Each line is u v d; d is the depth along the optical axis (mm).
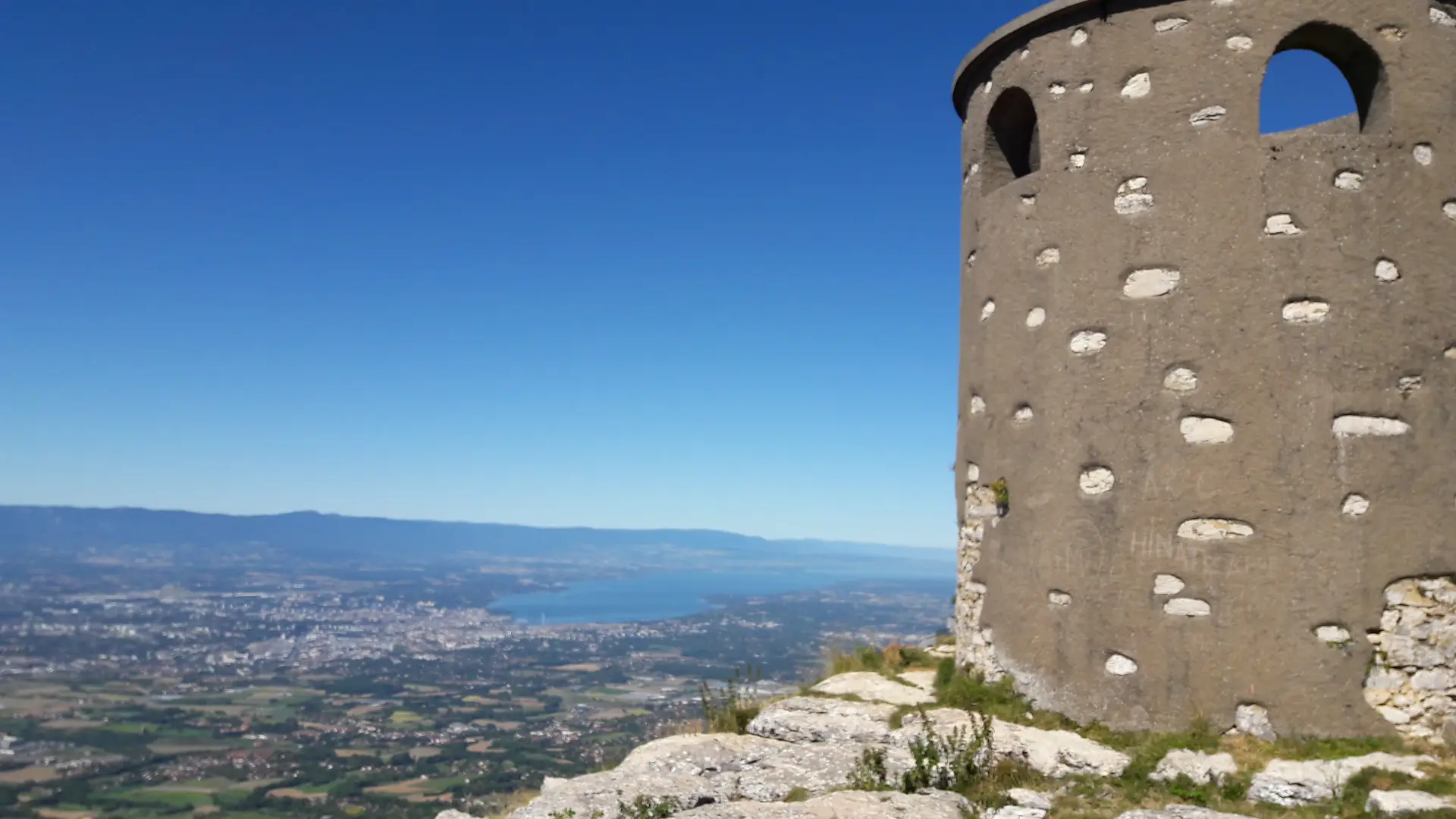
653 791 7867
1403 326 7922
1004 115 9945
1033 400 8930
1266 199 8109
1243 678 7742
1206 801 7094
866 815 6617
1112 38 8797
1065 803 7188
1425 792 6621
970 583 9664
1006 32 9508
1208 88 8359
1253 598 7781
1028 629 8742
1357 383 7824
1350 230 7980
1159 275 8359
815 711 9406
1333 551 7688
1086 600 8367
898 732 8641
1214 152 8281
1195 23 8453
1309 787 6918
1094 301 8617
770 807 6801
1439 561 7738
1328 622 7648
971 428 9773
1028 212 9195
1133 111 8633
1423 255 8039
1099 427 8461
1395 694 7605
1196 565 7965
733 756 8977
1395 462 7789
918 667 11305
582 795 7965
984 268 9672
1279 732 7621
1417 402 7875
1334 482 7746
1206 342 8125
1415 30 8227
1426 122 8188
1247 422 7938
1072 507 8523
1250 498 7863
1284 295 7977
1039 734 8055
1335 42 8414
